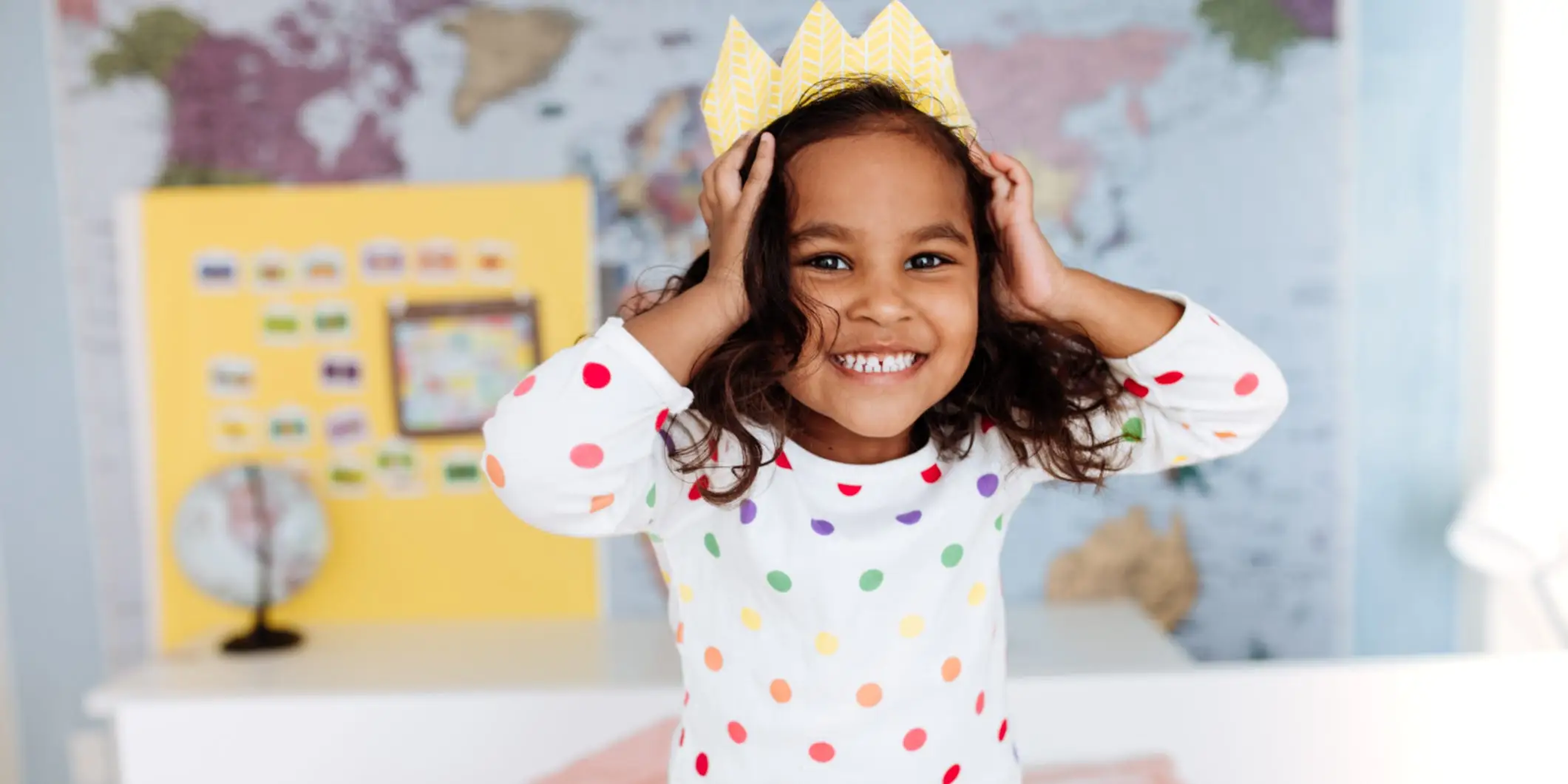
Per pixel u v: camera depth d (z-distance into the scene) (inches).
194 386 78.7
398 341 78.3
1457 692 58.3
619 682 67.9
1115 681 58.0
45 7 76.0
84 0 76.0
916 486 34.3
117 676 78.6
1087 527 80.4
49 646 81.0
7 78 76.4
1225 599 80.9
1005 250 34.5
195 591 80.4
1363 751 57.8
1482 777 57.8
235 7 76.2
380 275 77.9
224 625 80.2
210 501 72.4
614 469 30.6
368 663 71.4
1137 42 76.3
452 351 78.5
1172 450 36.6
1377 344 78.3
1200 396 34.7
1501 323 77.1
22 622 80.8
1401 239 77.4
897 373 31.9
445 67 76.6
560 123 77.2
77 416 79.1
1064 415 36.0
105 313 78.3
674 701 61.0
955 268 32.6
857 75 34.3
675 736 37.5
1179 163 77.2
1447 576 80.2
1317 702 57.9
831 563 32.9
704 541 34.4
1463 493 79.0
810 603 33.0
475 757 61.1
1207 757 58.2
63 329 78.4
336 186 77.4
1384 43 76.0
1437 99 76.2
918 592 33.5
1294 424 79.3
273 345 78.4
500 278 78.0
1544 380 76.5
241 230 77.5
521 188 77.4
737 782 34.1
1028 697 57.9
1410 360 78.4
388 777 61.2
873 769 33.4
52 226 77.5
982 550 35.6
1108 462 37.1
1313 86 76.4
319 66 76.6
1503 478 71.9
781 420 33.7
